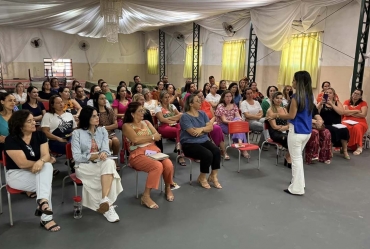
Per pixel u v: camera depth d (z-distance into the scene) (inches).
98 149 118.2
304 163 175.9
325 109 195.5
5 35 483.5
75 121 163.9
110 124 163.6
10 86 462.0
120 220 109.0
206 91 276.2
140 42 613.0
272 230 103.7
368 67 220.5
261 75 327.6
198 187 140.3
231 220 110.3
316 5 228.2
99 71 579.2
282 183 146.3
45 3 243.9
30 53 510.3
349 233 102.6
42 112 192.5
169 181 125.2
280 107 174.1
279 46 265.0
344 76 237.5
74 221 107.7
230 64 366.6
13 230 101.2
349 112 194.9
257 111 206.4
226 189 138.5
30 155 103.3
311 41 258.1
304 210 118.8
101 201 102.8
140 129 129.6
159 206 120.7
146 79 625.0
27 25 369.4
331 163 177.2
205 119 146.9
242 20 328.2
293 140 128.3
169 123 177.5
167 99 185.8
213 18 362.6
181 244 94.5
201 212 116.0
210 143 141.6
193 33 425.4
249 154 186.1
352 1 225.8
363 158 187.3
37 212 102.3
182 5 262.7
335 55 242.8
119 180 112.2
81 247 92.3
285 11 251.1
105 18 251.1
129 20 347.6
